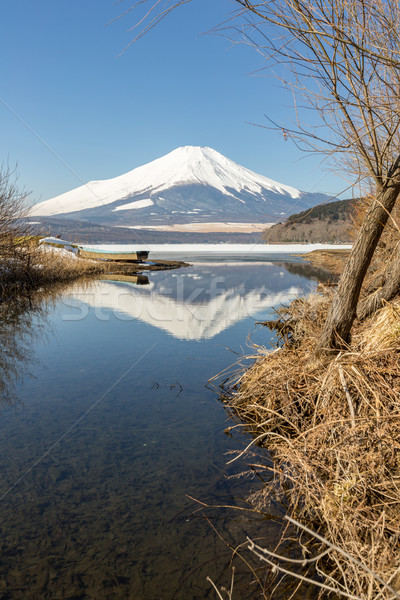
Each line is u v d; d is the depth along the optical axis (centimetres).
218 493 295
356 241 346
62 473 320
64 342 723
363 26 227
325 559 231
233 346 686
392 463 252
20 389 500
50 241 2211
